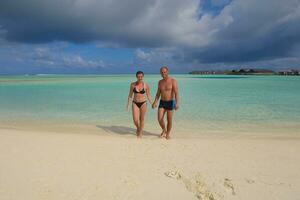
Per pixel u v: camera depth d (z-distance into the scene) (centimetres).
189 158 572
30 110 1324
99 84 3684
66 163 526
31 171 482
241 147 664
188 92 2358
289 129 914
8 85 3384
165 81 754
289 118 1098
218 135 835
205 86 3250
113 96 1998
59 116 1169
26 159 545
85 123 1027
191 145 674
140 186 434
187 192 420
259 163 549
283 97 1894
